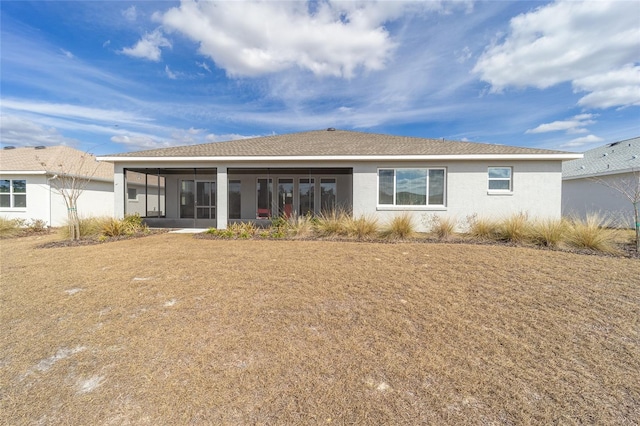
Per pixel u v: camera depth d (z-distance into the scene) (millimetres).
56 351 2803
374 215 11273
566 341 2920
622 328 3176
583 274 5066
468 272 5230
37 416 1993
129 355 2725
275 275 5133
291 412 2008
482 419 1935
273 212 15758
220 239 9219
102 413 2014
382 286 4543
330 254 6754
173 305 3855
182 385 2293
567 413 1982
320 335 3062
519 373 2416
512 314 3539
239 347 2834
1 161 16328
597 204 14812
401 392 2203
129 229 10289
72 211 9508
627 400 2104
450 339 2965
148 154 12000
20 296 4207
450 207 11109
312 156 11273
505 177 11031
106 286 4609
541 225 8156
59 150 18219
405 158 10914
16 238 10602
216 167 11977
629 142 16109
